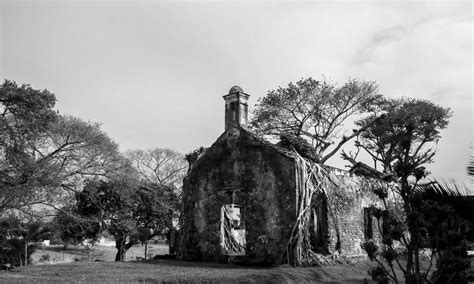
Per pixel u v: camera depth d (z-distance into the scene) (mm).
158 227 30328
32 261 27141
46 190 22938
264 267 15805
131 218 28312
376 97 29641
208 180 19125
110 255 33625
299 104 29719
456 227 7953
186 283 11430
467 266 7520
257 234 16766
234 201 17906
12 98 20969
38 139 22875
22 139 21656
